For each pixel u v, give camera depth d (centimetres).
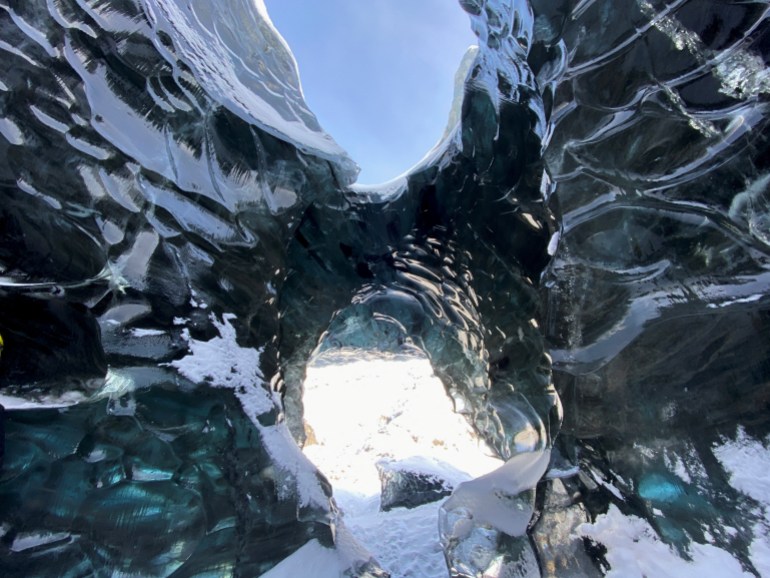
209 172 548
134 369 464
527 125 600
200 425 486
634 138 539
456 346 862
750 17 463
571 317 575
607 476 595
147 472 466
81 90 465
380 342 998
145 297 482
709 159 517
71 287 458
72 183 459
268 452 507
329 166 684
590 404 593
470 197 707
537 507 613
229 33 696
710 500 514
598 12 528
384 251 787
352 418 1697
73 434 448
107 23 480
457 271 773
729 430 523
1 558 408
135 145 493
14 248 440
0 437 393
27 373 438
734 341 521
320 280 760
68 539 434
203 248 532
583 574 543
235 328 545
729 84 493
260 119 598
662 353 550
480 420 880
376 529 917
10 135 434
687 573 492
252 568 480
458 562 578
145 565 451
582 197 568
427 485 1042
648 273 548
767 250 496
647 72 516
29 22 442
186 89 531
